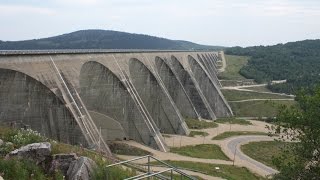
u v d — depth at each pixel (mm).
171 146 79625
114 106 72188
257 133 102625
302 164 28938
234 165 70438
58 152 33562
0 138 34906
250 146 88375
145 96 89750
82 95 64875
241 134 100312
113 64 72750
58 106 52094
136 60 85938
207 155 76062
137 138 74375
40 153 31828
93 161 33406
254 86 178750
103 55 70312
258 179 65000
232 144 88938
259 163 75438
